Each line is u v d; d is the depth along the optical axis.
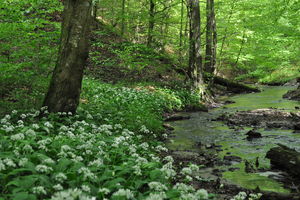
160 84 17.89
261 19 21.03
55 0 9.40
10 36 8.32
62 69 7.41
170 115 13.02
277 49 22.41
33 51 9.30
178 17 22.38
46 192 3.06
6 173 3.40
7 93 9.01
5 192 3.09
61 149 4.15
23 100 8.07
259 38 21.67
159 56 16.84
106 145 4.95
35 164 3.79
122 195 2.93
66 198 2.45
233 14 22.14
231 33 22.05
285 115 12.05
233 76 37.12
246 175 5.73
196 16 17.42
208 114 13.78
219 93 23.38
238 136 9.16
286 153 6.00
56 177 3.13
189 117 12.80
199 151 7.52
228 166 6.31
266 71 32.53
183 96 15.86
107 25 24.67
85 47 7.57
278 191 4.87
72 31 7.45
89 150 4.33
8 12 7.98
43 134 5.50
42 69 9.31
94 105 9.60
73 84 7.48
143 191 3.78
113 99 11.05
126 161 4.56
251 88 24.02
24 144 4.27
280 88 27.36
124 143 5.06
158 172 3.79
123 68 19.64
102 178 3.51
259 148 7.64
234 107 15.84
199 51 17.70
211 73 21.80
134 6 24.11
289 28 19.62
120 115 8.79
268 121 11.21
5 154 3.78
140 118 9.10
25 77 9.28
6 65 7.74
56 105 7.30
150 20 17.27
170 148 7.79
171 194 3.28
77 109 8.20
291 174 5.68
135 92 13.30
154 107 12.24
